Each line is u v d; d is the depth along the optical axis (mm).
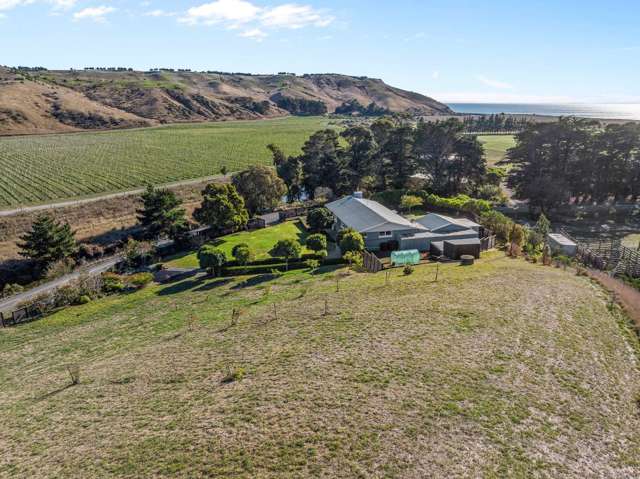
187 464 13547
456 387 17109
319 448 13844
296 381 18156
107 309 34406
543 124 68500
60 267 44000
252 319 27297
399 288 30188
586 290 29109
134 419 16688
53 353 26734
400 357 19625
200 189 76375
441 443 14000
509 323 22969
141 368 21781
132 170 87438
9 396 20938
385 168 74875
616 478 12953
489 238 44312
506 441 14164
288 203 74500
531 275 32344
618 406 16422
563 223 61438
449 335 21672
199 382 19250
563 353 19984
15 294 39688
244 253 40250
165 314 31531
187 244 51906
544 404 16203
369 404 16109
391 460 13266
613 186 66500
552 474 12898
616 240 52188
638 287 32062
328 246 48656
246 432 14906
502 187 83938
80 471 13859
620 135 64812
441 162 74312
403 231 45688
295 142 134500
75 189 71688
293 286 35000
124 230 58469
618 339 21891
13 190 69250
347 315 25656
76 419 17391
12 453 15508
